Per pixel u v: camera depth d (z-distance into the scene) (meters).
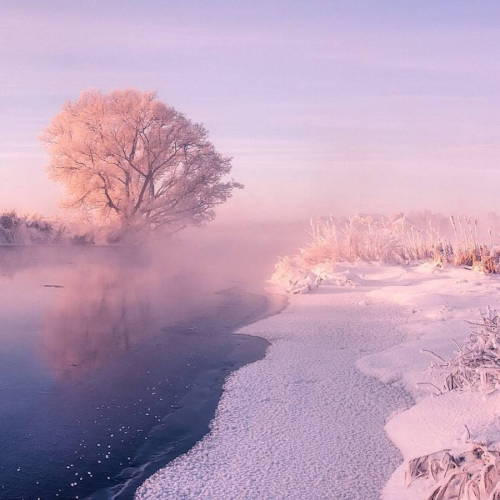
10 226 29.88
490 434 3.78
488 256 14.61
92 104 32.16
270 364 6.97
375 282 13.38
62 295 12.73
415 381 5.95
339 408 5.40
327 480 4.03
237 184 34.22
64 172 32.03
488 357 5.27
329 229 17.97
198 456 4.52
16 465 4.47
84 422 5.31
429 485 3.66
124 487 4.11
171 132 32.47
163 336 8.67
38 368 7.02
